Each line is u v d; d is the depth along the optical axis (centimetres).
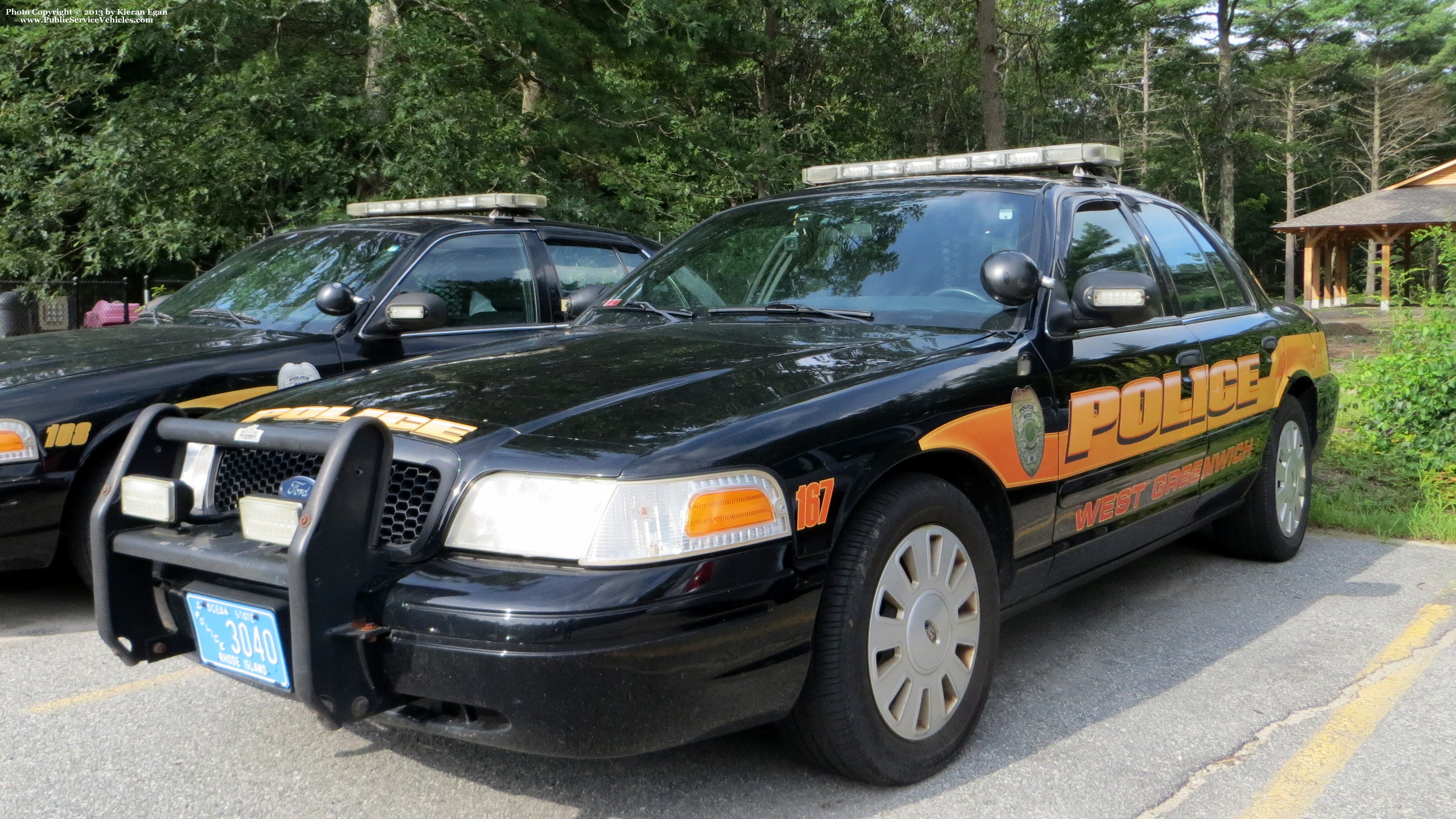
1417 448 722
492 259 582
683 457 235
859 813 269
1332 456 737
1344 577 493
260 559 236
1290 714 334
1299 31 5216
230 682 363
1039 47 2939
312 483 252
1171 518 412
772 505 243
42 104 1174
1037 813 270
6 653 395
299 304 529
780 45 2503
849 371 289
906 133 3253
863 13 2714
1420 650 392
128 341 480
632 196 1573
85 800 279
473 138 1304
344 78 1300
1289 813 271
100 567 261
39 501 402
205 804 277
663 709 225
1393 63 5450
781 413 258
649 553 225
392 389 282
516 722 220
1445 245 781
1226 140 3728
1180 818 269
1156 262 428
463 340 548
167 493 253
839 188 427
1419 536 569
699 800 276
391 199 1248
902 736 277
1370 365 766
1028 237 359
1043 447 324
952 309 345
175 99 1216
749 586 236
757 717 243
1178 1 4497
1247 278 518
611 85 1638
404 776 292
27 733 322
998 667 377
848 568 261
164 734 321
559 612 216
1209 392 425
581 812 271
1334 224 3744
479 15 1374
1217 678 365
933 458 293
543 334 376
